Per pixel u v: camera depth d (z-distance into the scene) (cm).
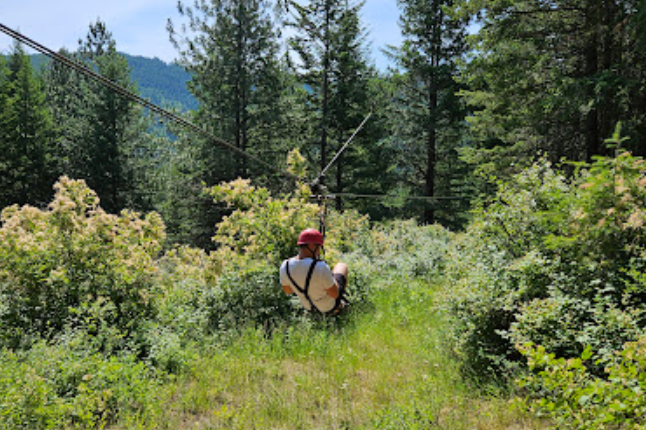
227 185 1016
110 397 552
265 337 797
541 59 1703
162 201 4231
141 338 710
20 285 793
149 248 969
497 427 476
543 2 1728
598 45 1658
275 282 912
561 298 511
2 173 4116
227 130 3312
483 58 1864
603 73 1509
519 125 1981
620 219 426
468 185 3722
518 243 705
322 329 818
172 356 667
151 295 820
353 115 3503
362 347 753
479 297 604
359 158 3638
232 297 901
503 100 1933
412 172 3828
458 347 624
